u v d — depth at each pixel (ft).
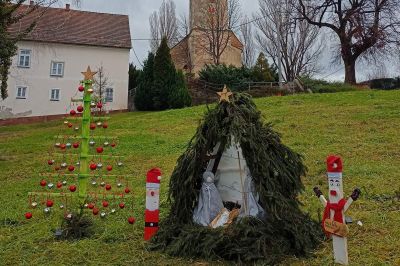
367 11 122.01
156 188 17.25
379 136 39.88
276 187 15.49
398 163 30.09
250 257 14.24
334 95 71.72
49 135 58.49
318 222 17.11
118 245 17.03
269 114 56.95
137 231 18.72
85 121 19.77
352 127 45.14
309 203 21.99
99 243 17.31
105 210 22.21
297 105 63.87
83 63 120.78
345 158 32.71
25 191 28.76
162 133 52.90
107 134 54.19
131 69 136.87
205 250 14.75
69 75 119.44
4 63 56.85
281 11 151.74
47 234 18.65
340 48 126.52
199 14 152.76
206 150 16.37
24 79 116.06
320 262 14.39
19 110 114.83
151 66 108.06
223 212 15.89
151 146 44.88
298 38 167.53
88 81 19.76
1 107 113.19
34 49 117.19
